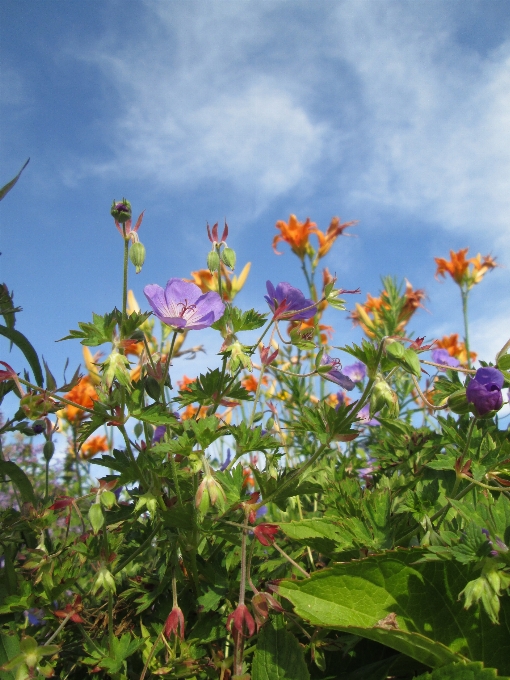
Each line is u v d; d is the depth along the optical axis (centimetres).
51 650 28
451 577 30
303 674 28
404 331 76
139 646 31
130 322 31
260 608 29
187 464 34
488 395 31
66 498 31
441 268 100
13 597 32
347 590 30
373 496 38
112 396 31
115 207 32
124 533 35
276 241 94
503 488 31
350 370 78
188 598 35
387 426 47
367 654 33
